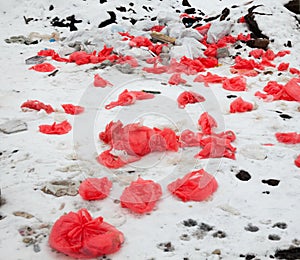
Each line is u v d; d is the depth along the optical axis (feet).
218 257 10.21
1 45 31.12
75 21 37.09
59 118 18.08
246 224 11.41
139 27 34.09
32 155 14.92
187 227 11.28
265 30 29.84
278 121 17.95
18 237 10.83
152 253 10.33
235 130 17.04
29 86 22.54
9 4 39.93
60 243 10.23
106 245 10.10
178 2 44.21
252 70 24.94
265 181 13.41
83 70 25.32
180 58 26.25
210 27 31.09
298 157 14.56
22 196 12.55
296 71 24.79
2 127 17.04
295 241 10.78
